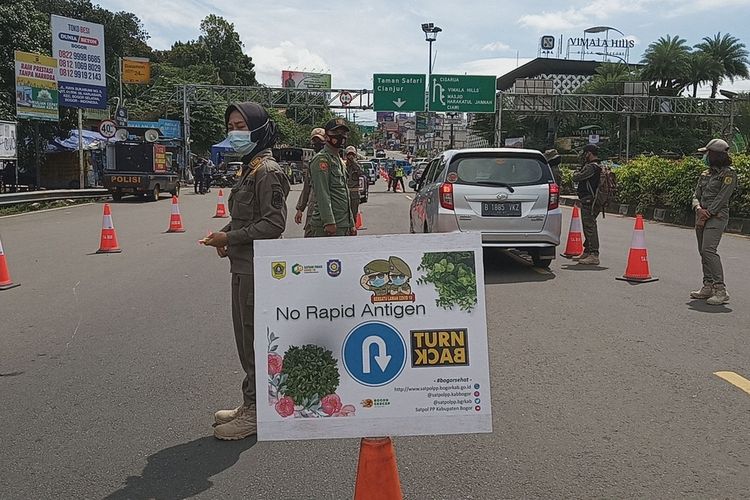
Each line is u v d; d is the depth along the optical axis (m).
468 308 2.75
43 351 6.39
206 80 61.94
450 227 9.80
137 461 4.11
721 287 8.05
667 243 14.24
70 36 28.23
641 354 6.09
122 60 40.75
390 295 2.76
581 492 3.68
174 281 9.88
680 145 71.25
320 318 2.77
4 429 4.60
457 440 4.36
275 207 4.23
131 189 27.30
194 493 3.72
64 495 3.71
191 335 6.93
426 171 12.12
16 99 25.98
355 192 12.97
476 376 2.76
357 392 2.77
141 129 42.75
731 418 4.64
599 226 18.53
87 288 9.34
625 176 22.94
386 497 2.78
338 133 7.47
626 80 75.69
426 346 2.76
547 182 9.97
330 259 2.77
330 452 4.24
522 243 9.90
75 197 26.28
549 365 5.80
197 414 4.84
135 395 5.21
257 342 2.79
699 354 6.07
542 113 45.72
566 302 8.24
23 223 18.45
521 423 4.59
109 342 6.68
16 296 8.84
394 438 4.41
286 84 79.44
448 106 39.78
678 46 77.19
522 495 3.65
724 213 7.98
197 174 34.47
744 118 54.91
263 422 2.78
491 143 79.19
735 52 81.31
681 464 3.98
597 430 4.47
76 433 4.52
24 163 33.19
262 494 3.71
